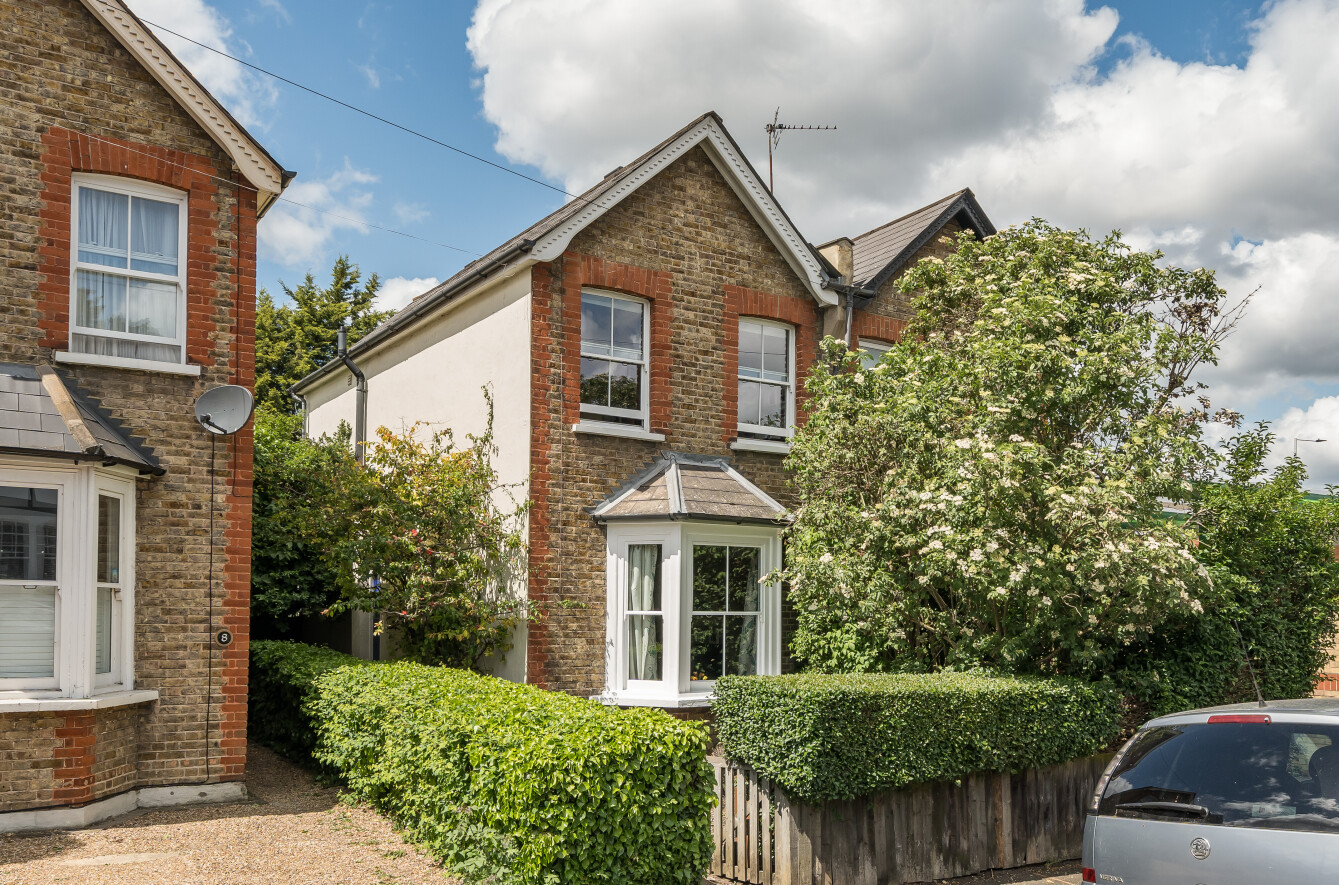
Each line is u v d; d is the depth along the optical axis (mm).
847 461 11969
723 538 12836
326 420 20484
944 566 10453
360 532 12539
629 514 12508
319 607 16406
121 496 9922
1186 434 12281
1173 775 5859
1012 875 9602
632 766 7199
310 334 37094
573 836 6898
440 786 8219
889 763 8773
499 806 7238
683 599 12367
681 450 13727
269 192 11234
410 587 12195
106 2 10180
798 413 14945
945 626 11141
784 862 8492
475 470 13055
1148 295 13180
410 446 13047
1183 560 9797
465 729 7812
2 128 9820
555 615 12508
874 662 12039
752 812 8883
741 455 14273
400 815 9062
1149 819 5781
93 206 10406
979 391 11242
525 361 12719
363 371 18219
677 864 7371
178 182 10633
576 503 12844
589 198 13570
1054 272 12703
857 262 17031
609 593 12867
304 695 11641
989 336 11758
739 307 14438
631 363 13680
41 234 9945
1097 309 11945
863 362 13953
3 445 8711
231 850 8414
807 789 8305
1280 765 5480
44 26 10086
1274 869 5109
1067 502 9734
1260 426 12570
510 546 12680
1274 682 12031
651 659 12539
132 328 10492
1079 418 11352
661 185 13906
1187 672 11078
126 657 9875
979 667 10586
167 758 10133
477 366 13953
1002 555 9859
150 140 10531
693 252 14109
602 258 13281
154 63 10438
